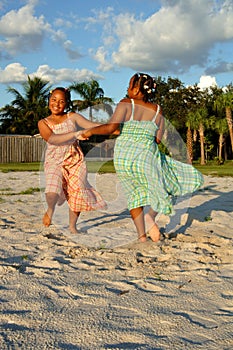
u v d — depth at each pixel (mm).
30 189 10320
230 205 7723
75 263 3967
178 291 3244
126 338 2445
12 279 3463
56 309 2865
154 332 2529
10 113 42750
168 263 3979
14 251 4340
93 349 2309
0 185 11656
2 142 30156
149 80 4422
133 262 4004
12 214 6574
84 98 33531
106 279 3500
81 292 3195
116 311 2844
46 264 3900
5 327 2570
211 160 39062
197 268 3840
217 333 2516
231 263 4023
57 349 2309
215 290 3275
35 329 2555
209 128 36531
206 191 10102
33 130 41438
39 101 42656
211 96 48969
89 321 2678
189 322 2672
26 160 31625
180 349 2311
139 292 3211
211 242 4844
